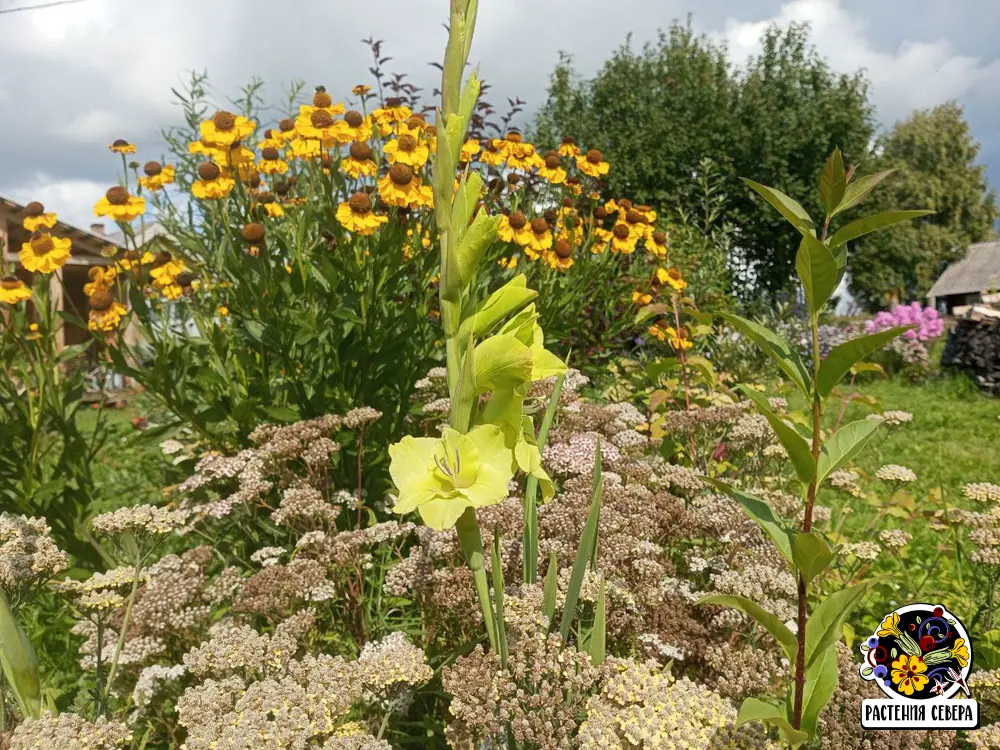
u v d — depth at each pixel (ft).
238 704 5.38
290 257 12.46
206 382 11.89
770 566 7.67
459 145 4.50
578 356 18.48
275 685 5.48
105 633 7.34
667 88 58.80
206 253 12.68
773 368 22.99
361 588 8.10
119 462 18.15
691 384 16.19
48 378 11.16
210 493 11.18
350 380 11.71
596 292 19.13
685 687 5.25
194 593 7.43
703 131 53.93
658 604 7.18
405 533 8.50
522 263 15.72
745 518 8.28
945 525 10.28
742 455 12.35
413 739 6.23
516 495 9.58
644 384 17.08
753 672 5.95
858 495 10.16
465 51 4.47
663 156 53.06
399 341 11.30
